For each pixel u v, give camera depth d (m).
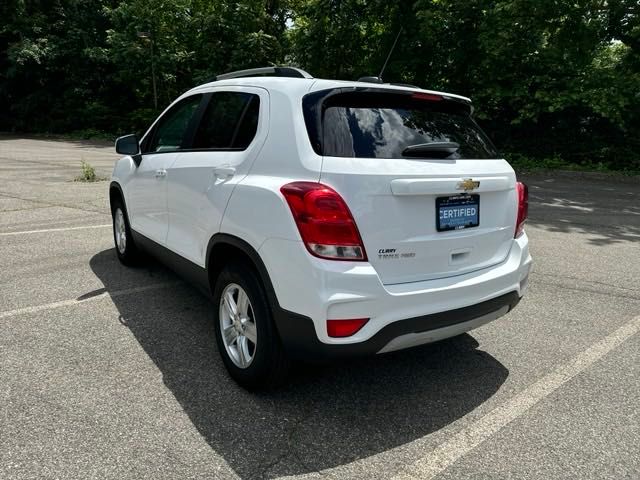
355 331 2.60
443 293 2.81
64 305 4.39
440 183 2.82
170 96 29.73
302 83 3.01
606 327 4.27
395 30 19.50
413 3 18.69
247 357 3.09
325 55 21.75
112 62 28.94
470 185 2.96
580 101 15.38
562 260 6.30
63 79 31.33
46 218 7.81
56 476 2.32
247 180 3.03
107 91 31.19
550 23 15.97
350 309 2.57
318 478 2.38
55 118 31.41
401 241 2.73
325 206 2.57
